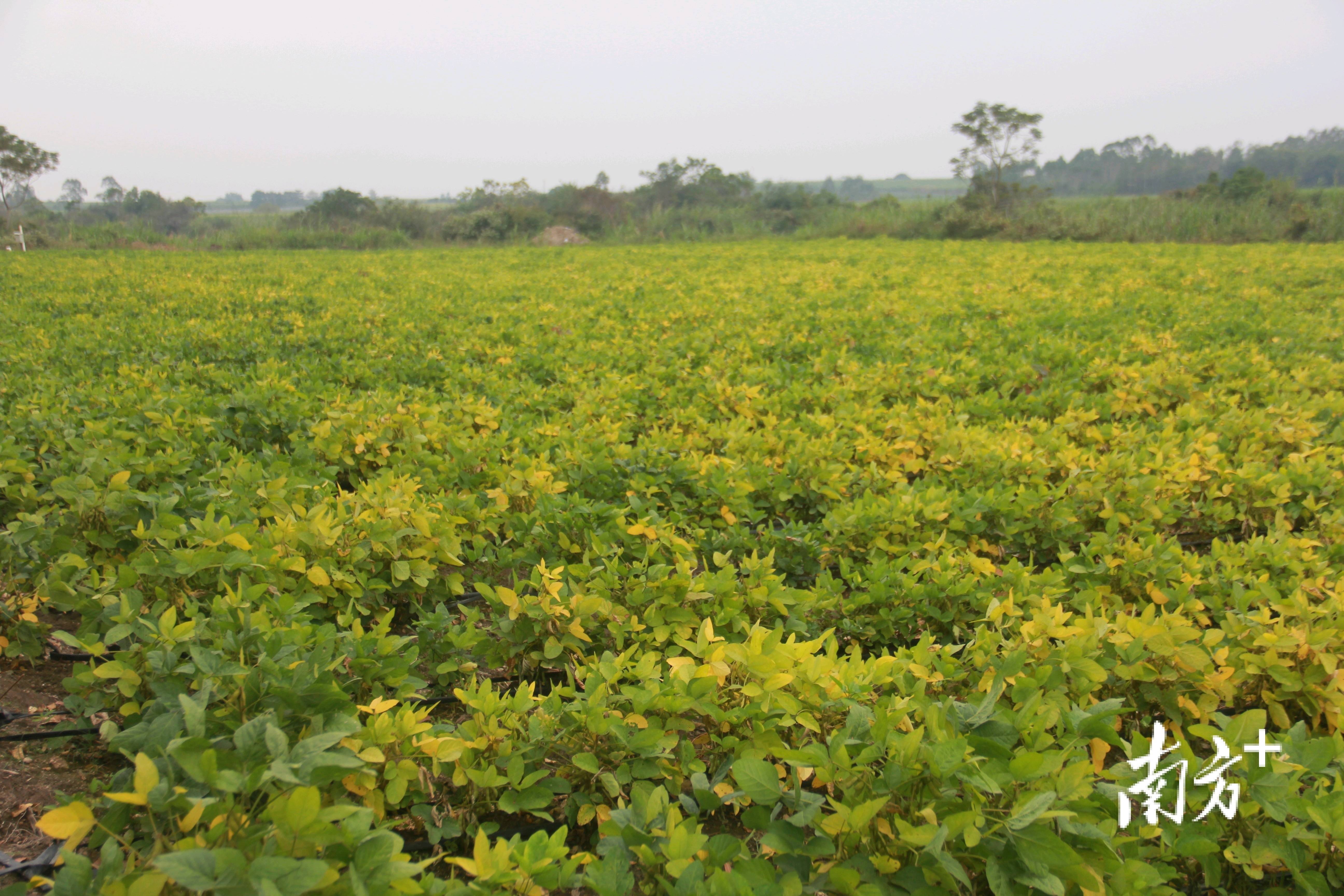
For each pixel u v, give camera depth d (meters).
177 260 36.25
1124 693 3.71
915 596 4.42
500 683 4.30
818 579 4.62
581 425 7.53
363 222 59.75
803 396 9.11
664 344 12.61
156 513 4.22
